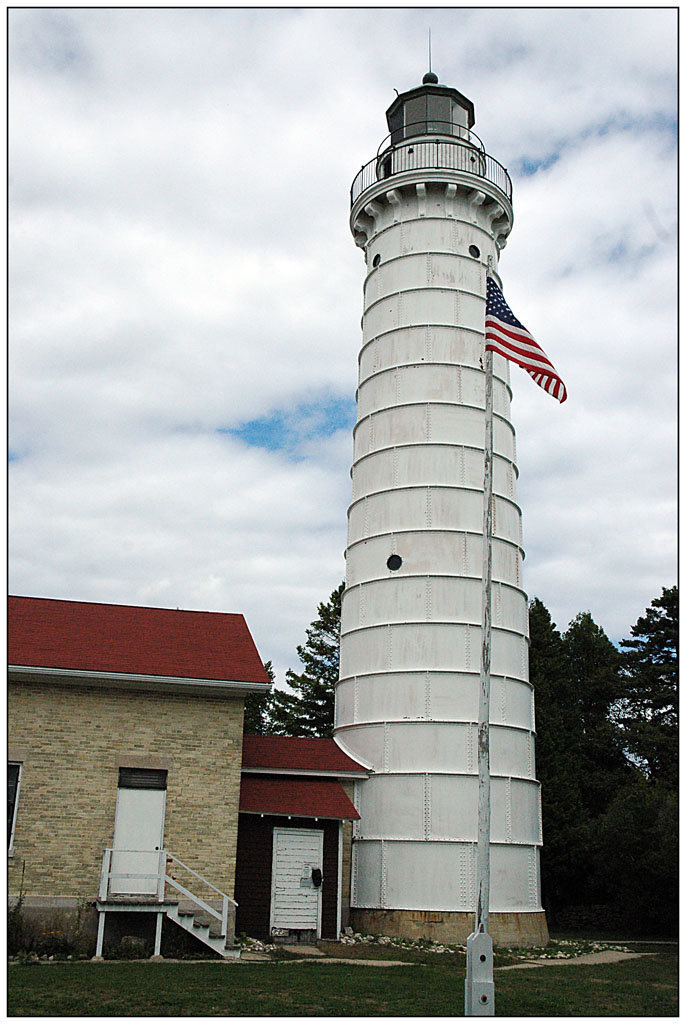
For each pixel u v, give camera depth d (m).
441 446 28.31
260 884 22.72
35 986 13.66
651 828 31.61
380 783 25.77
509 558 28.39
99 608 23.92
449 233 31.02
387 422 29.44
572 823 40.34
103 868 18.23
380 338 30.89
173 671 20.55
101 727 20.27
